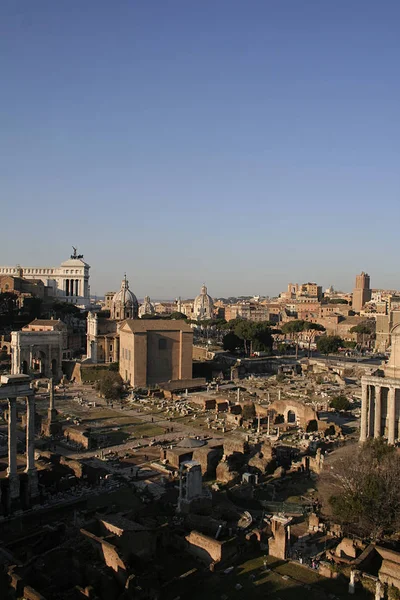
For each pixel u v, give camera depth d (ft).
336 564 158.61
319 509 209.77
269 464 262.67
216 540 164.86
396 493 178.09
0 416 373.20
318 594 146.72
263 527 190.70
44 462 246.06
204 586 149.48
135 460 280.31
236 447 279.08
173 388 495.82
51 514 203.00
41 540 169.99
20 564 147.02
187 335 527.81
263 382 541.34
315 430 347.97
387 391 316.19
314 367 618.03
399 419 301.84
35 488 208.44
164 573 155.94
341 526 185.26
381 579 147.95
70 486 229.25
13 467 201.77
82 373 538.88
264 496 230.27
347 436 332.39
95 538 157.17
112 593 142.31
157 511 205.67
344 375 587.68
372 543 168.25
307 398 456.86
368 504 175.83
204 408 411.95
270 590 148.36
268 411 381.81
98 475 238.48
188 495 205.36
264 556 168.66
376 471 191.72
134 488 234.58
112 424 360.48
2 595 135.95
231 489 234.17
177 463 266.98
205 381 520.42
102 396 456.45
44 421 330.75
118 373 526.16
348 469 200.23
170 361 520.01
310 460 266.36
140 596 137.08
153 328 510.17
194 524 184.75
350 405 417.90
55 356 552.82
